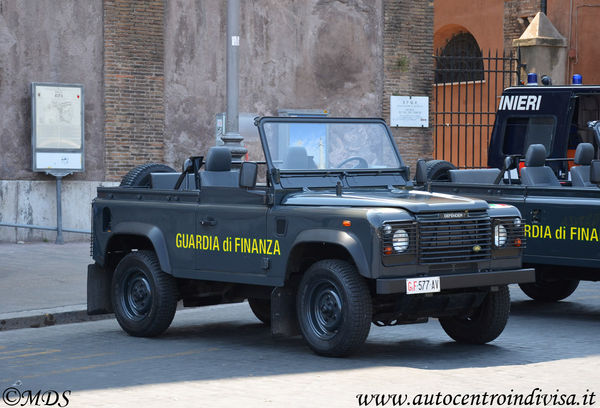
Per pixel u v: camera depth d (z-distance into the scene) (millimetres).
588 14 31266
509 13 33125
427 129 25625
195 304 11883
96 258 12242
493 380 8820
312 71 24406
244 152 18281
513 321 12773
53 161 20797
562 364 9633
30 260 17734
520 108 17391
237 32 18266
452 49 36031
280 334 10242
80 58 21406
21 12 20781
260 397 8133
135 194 11797
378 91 25172
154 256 11578
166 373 9289
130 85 21938
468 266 9938
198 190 11328
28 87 20859
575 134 17438
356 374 9094
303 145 10711
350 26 24766
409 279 9375
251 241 10461
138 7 21969
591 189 12375
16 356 10367
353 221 9461
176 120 22656
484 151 33875
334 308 9758
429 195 10336
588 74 31375
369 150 11156
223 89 23203
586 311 13727
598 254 12281
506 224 10227
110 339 11523
